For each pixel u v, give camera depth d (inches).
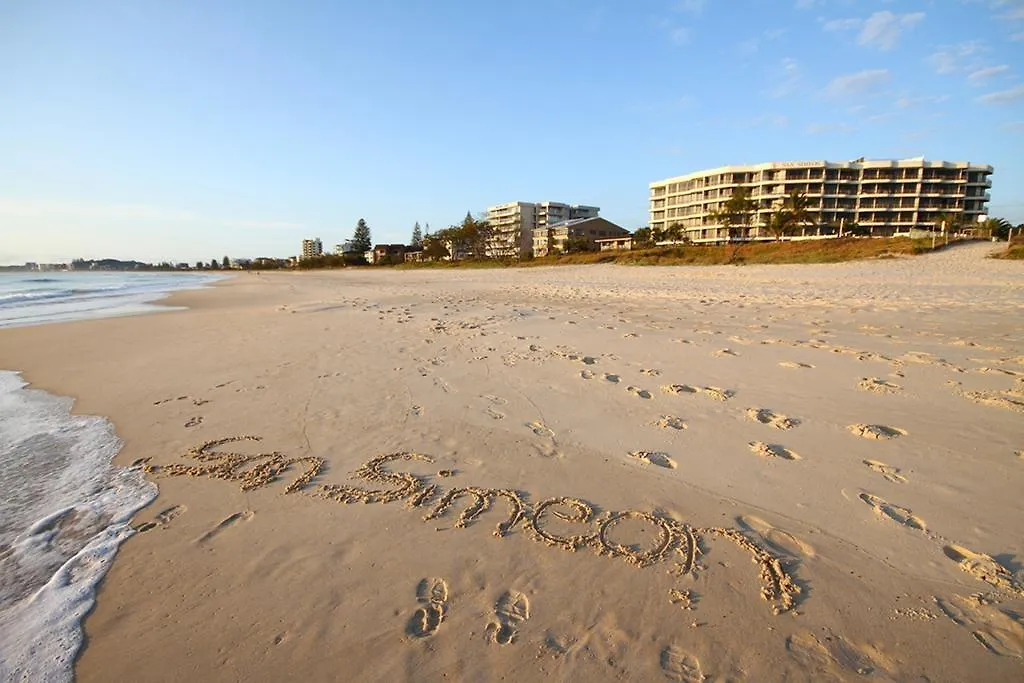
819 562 105.3
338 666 84.0
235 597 101.1
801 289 671.8
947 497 127.5
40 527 130.4
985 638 85.0
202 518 130.6
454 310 518.6
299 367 284.0
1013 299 486.3
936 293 562.9
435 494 137.4
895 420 176.2
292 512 131.4
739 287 756.6
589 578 102.7
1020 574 99.3
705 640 86.8
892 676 78.9
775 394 207.6
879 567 103.3
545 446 165.6
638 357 275.9
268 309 629.9
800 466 146.3
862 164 2923.2
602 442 167.3
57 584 107.5
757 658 83.0
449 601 97.7
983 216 2933.1
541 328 376.8
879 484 135.0
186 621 95.5
